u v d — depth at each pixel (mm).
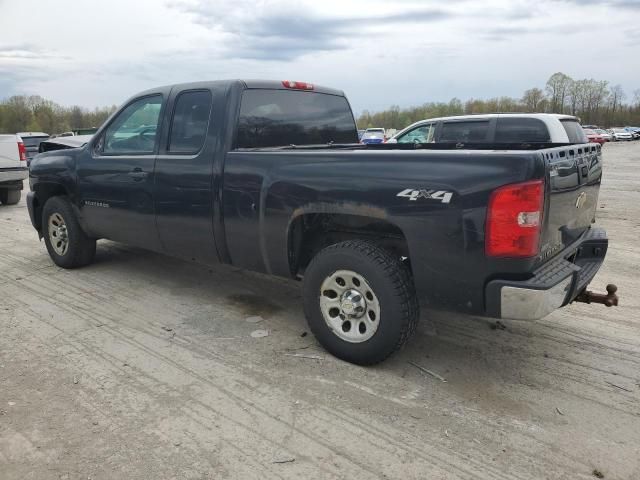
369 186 3334
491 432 2904
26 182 16938
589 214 3971
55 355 3777
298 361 3709
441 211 3070
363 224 3775
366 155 3385
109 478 2520
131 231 5016
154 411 3078
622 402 3213
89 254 5867
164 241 4738
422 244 3178
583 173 3605
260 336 4137
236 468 2598
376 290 3373
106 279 5566
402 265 3432
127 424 2949
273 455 2697
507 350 3922
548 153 3029
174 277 5648
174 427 2926
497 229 2904
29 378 3443
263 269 4105
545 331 4270
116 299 4961
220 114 4199
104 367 3605
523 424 2984
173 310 4691
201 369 3590
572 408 3150
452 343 4039
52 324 4344
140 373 3527
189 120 4426
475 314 3168
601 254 3955
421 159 3158
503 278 2992
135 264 6133
